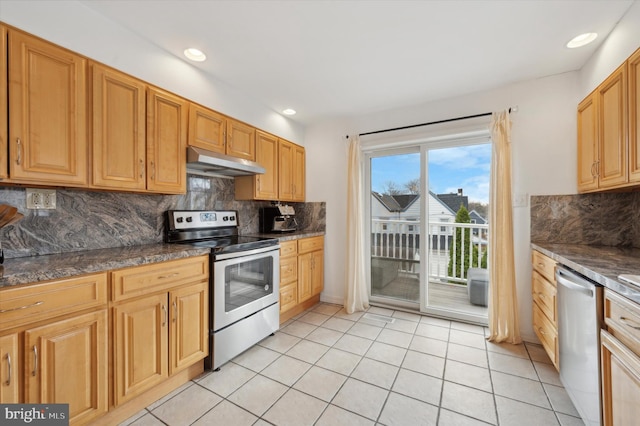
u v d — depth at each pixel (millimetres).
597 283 1197
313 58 1985
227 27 1646
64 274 1159
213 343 1864
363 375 1831
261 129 2779
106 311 1323
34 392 1091
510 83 2367
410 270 3057
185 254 1689
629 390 944
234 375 1837
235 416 1460
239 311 2055
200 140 2113
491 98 2459
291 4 1454
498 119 2340
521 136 2336
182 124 1982
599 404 1143
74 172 1409
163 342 1573
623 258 1500
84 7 1457
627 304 965
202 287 1813
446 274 3035
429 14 1534
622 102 1545
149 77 1774
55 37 1345
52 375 1139
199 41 1783
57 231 1573
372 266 3287
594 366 1177
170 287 1616
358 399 1594
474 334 2439
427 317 2834
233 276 2033
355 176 3080
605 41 1739
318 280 3244
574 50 1878
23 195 1445
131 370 1422
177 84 1956
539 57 1971
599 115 1804
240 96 2512
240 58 1981
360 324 2674
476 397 1604
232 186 2791
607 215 2062
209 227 2453
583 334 1277
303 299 2943
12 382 1039
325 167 3379
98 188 1542
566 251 1762
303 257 2951
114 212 1842
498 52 1910
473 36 1731
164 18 1563
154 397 1573
